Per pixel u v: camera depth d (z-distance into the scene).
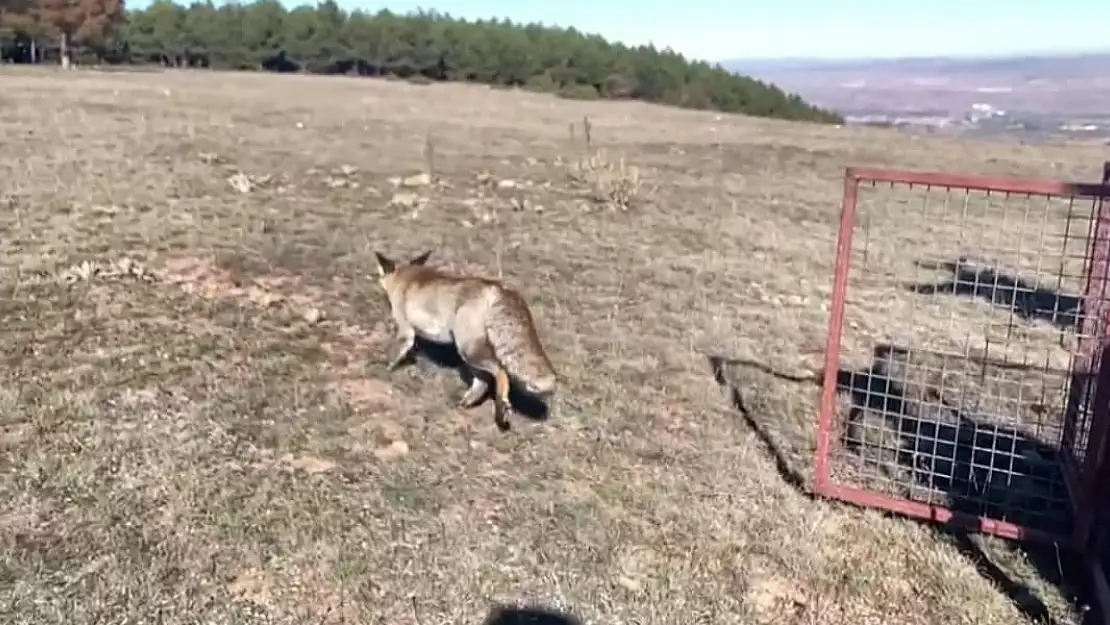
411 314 2.57
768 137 11.34
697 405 2.75
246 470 2.11
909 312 3.99
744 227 5.46
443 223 4.80
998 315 4.07
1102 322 2.19
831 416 2.25
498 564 1.87
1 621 1.58
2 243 3.62
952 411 2.88
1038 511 2.26
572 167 6.77
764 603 1.84
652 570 1.90
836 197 6.82
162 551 1.80
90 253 3.58
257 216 4.54
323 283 3.51
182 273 3.47
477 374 2.53
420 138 8.69
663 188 6.59
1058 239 5.75
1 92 10.10
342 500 2.03
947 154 10.09
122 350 2.71
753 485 2.28
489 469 2.24
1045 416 2.84
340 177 5.91
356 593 1.74
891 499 2.21
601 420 2.55
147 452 2.15
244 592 1.72
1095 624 1.83
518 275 3.91
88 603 1.64
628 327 3.37
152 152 6.25
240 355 2.75
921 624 1.82
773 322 3.63
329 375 2.66
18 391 2.37
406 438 2.34
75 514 1.89
